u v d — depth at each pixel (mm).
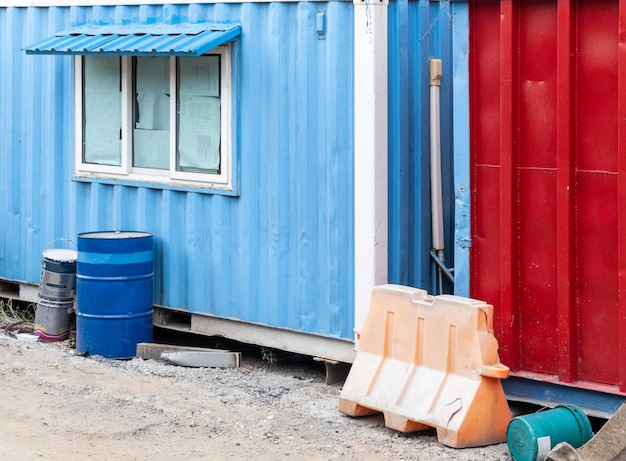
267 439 7375
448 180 9250
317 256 9008
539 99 7469
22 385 8594
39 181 11047
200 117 9766
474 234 7855
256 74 9297
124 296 9641
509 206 7586
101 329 9648
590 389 7352
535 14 7441
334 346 8984
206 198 9734
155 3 9898
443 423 7223
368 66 8500
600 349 7332
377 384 7730
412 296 7656
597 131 7223
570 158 7297
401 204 8820
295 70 9039
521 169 7586
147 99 10203
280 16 9086
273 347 9445
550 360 7566
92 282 9633
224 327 9758
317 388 8867
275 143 9203
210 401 8289
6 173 11320
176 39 9406
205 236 9758
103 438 7355
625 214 7090
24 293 11383
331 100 8797
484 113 7746
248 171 9406
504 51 7531
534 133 7512
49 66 10867
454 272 8383
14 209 11289
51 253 10484
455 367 7363
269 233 9297
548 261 7523
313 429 7637
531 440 6828
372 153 8539
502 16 7520
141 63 10211
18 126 11211
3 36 11234
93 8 10414
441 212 9039
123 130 10328
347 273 8812
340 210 8812
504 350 7703
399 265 8820
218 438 7391
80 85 10625
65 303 10359
